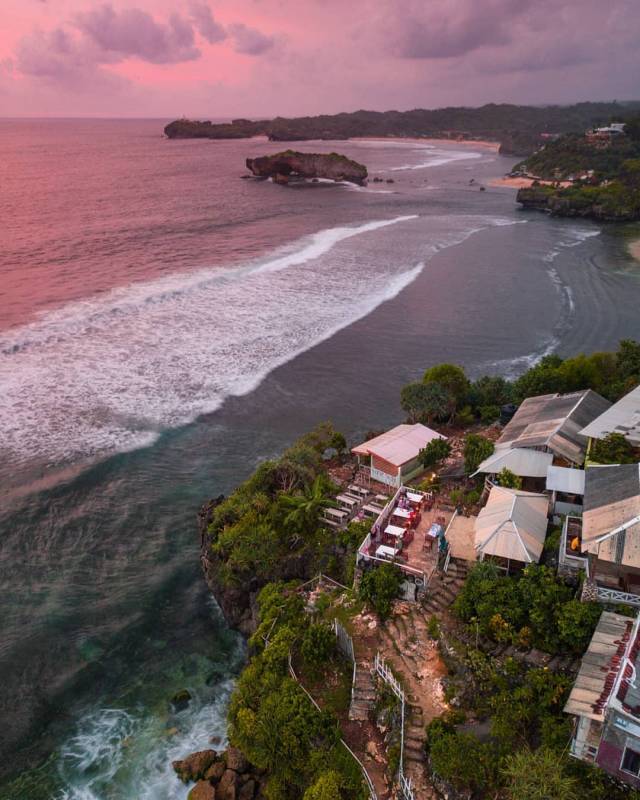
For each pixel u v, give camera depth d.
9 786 24.47
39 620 31.89
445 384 46.38
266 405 50.78
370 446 37.66
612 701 17.62
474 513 32.19
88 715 27.44
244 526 33.59
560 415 36.62
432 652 24.75
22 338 58.84
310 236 107.75
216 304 70.94
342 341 62.59
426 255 95.62
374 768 21.70
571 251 101.81
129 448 44.88
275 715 23.19
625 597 22.75
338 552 32.03
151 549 37.06
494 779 19.64
